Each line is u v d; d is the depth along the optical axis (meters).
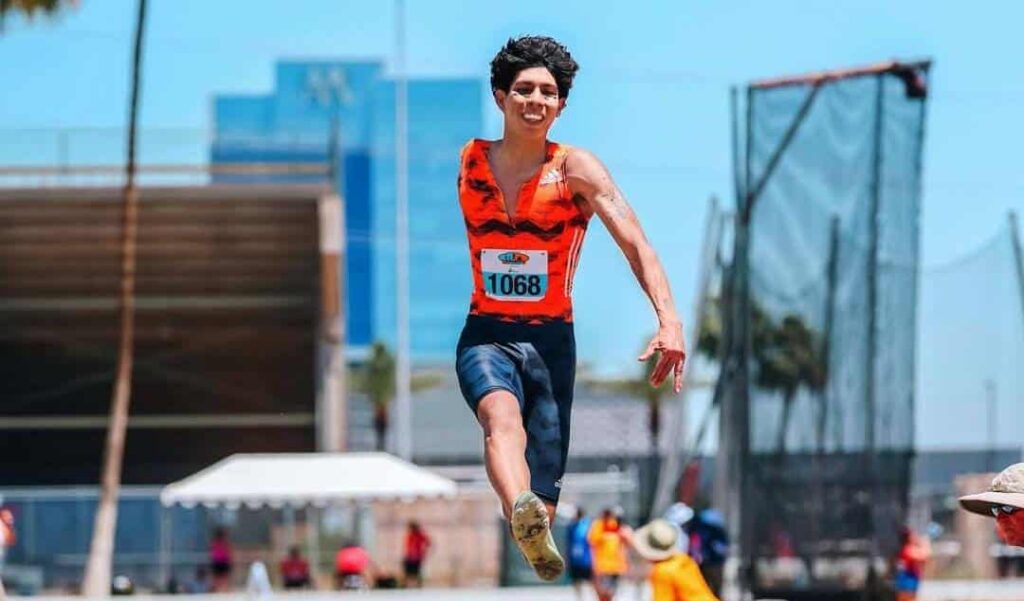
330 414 80.31
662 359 10.59
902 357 42.75
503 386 10.89
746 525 45.03
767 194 44.81
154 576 63.28
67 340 83.38
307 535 64.44
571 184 11.12
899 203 42.62
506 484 10.45
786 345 44.78
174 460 83.94
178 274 82.69
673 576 28.09
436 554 66.50
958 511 58.09
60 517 63.75
